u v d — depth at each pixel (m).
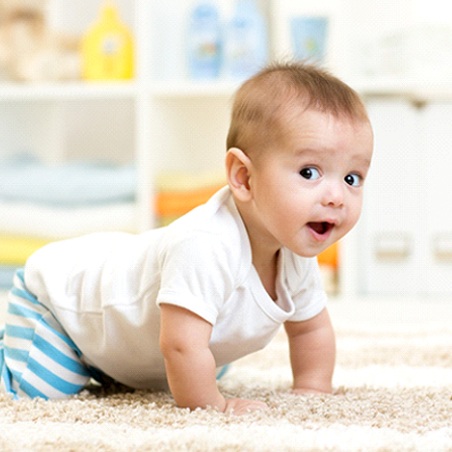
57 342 1.31
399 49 3.03
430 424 1.03
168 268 1.17
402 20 3.46
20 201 3.01
